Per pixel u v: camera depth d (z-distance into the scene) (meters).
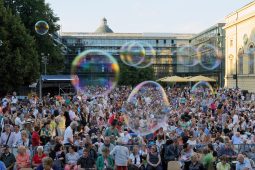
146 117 20.58
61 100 34.44
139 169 16.45
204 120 25.17
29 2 64.81
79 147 16.83
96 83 63.75
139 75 93.44
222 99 39.47
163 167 16.73
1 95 51.34
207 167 16.33
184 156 17.19
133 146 17.58
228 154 17.41
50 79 60.16
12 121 22.55
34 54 53.41
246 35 73.69
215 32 93.88
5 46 49.59
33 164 15.30
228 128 23.02
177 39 125.81
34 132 17.66
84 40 126.00
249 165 16.05
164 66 125.81
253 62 70.75
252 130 23.94
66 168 14.99
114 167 15.41
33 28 64.69
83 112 26.05
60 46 74.50
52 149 16.12
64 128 20.59
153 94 34.41
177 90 61.38
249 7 73.62
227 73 83.94
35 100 33.69
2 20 50.16
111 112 29.16
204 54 75.06
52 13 68.62
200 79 62.47
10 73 50.44
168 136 19.41
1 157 15.37
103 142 17.09
